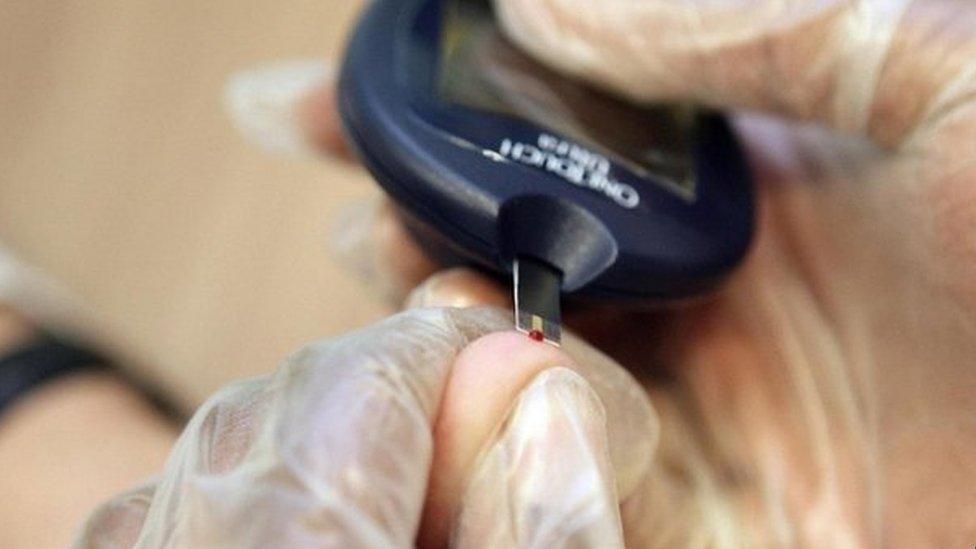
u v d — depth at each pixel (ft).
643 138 1.09
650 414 0.99
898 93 1.04
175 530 0.86
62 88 1.79
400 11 1.12
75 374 1.62
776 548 1.07
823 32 1.04
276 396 0.87
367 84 1.07
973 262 1.01
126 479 1.53
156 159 1.72
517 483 0.87
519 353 0.89
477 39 1.13
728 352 1.12
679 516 1.06
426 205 1.02
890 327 1.07
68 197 1.75
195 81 1.73
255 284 1.64
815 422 1.09
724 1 1.07
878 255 1.09
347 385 0.86
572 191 1.03
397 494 0.84
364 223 1.21
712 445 1.11
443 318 0.92
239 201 1.68
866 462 1.07
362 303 1.60
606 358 1.00
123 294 1.69
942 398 1.03
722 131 1.14
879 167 1.09
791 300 1.13
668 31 1.08
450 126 1.04
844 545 1.06
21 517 1.53
